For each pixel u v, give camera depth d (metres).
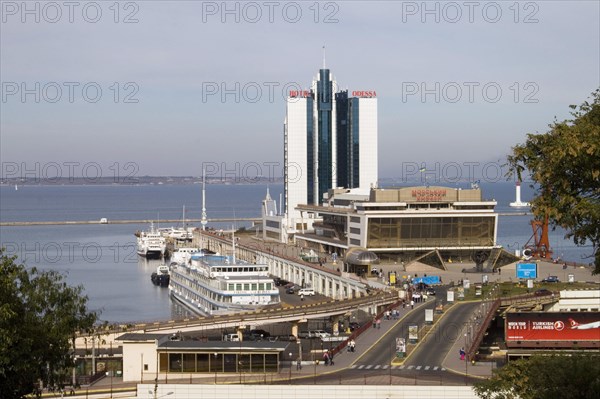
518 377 104.56
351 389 151.25
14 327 111.81
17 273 124.38
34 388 126.06
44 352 121.88
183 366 172.38
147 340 173.62
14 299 117.94
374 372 168.62
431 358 181.88
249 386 153.62
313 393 152.12
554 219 87.88
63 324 127.31
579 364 97.38
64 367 128.62
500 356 190.88
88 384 165.75
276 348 172.62
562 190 86.88
